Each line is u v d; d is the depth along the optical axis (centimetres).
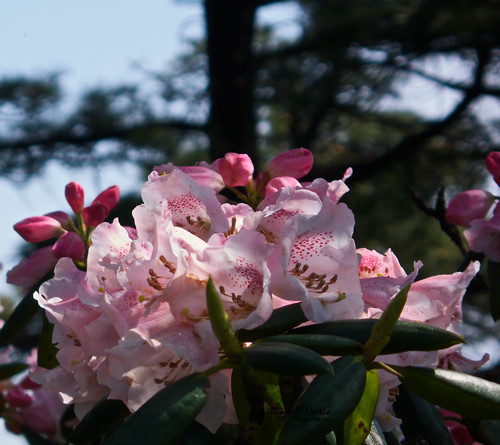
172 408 89
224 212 98
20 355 280
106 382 92
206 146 443
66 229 127
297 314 91
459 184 394
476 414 95
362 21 360
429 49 376
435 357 96
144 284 92
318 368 87
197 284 91
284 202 94
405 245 369
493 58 378
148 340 90
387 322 90
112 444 88
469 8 340
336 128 432
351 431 94
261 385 91
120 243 95
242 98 361
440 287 99
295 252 94
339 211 94
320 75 403
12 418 149
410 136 380
